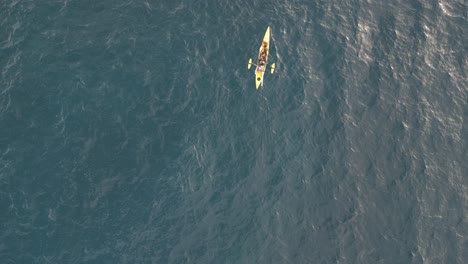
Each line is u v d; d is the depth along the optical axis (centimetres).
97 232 7562
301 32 9181
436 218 8050
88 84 8325
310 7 9419
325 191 8125
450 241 7912
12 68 8331
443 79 9044
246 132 8375
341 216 7988
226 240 7725
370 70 9006
